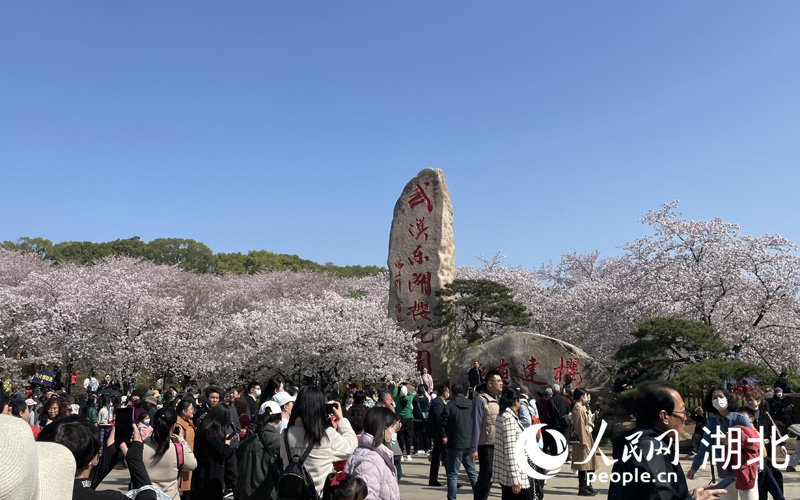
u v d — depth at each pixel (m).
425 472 13.27
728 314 22.98
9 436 1.63
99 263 51.31
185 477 7.16
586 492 10.30
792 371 23.94
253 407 11.28
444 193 28.38
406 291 27.86
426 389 16.80
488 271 39.84
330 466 5.86
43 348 31.64
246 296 49.62
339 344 25.41
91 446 4.00
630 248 28.89
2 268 46.09
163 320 32.88
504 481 7.48
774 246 23.69
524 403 11.20
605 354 26.16
